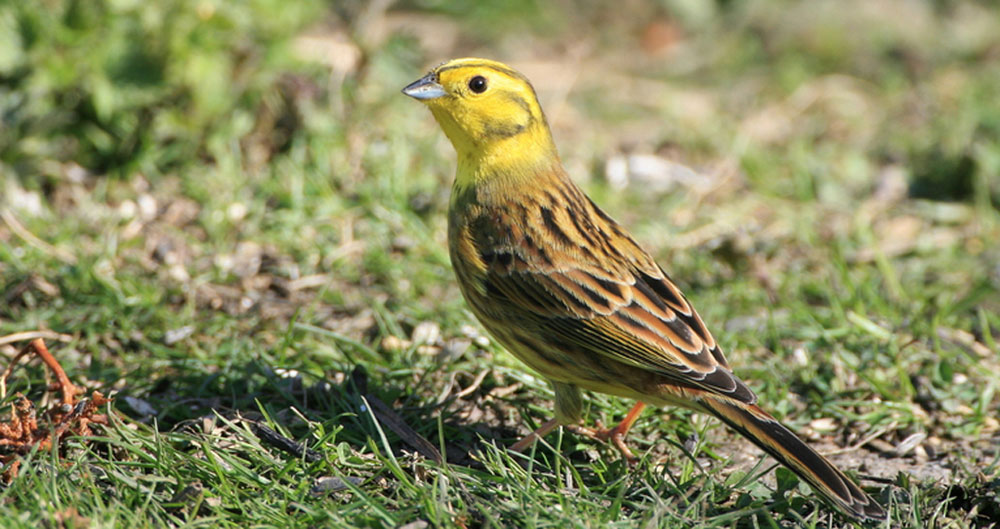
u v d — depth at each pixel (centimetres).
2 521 699
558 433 914
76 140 1319
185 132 1327
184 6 1321
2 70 1277
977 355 1078
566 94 1659
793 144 1558
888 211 1398
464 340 1048
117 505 726
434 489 761
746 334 1093
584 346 870
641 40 1875
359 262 1202
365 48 1458
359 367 962
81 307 1066
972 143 1469
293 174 1303
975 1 1917
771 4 1914
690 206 1390
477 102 909
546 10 1909
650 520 752
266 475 820
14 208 1222
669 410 962
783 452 782
